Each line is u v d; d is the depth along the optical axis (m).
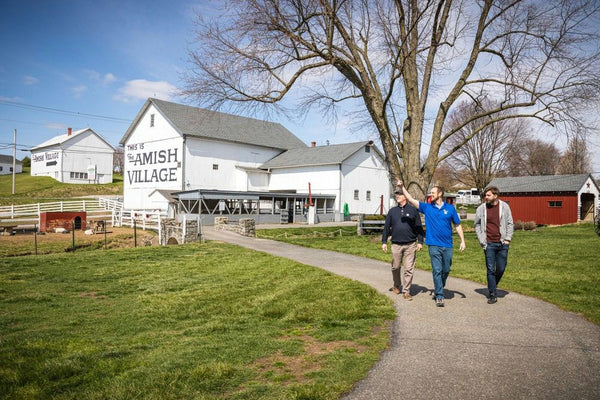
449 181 70.31
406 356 4.52
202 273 11.23
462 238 6.73
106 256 14.30
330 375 4.06
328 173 40.16
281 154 46.38
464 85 16.95
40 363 4.73
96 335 6.05
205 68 15.59
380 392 3.64
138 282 10.25
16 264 12.87
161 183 39.19
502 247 6.78
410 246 7.23
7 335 6.07
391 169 17.33
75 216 27.53
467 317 6.03
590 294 7.31
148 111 40.69
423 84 16.95
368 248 15.48
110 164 67.12
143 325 6.60
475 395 3.53
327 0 14.80
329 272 10.22
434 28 15.89
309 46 15.91
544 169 66.69
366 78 16.95
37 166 69.00
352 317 6.28
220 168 40.19
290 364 4.50
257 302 7.71
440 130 17.25
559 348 4.65
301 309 6.94
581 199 36.31
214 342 5.37
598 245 15.27
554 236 20.23
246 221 21.78
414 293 7.70
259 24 14.98
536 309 6.43
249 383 4.00
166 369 4.38
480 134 49.62
